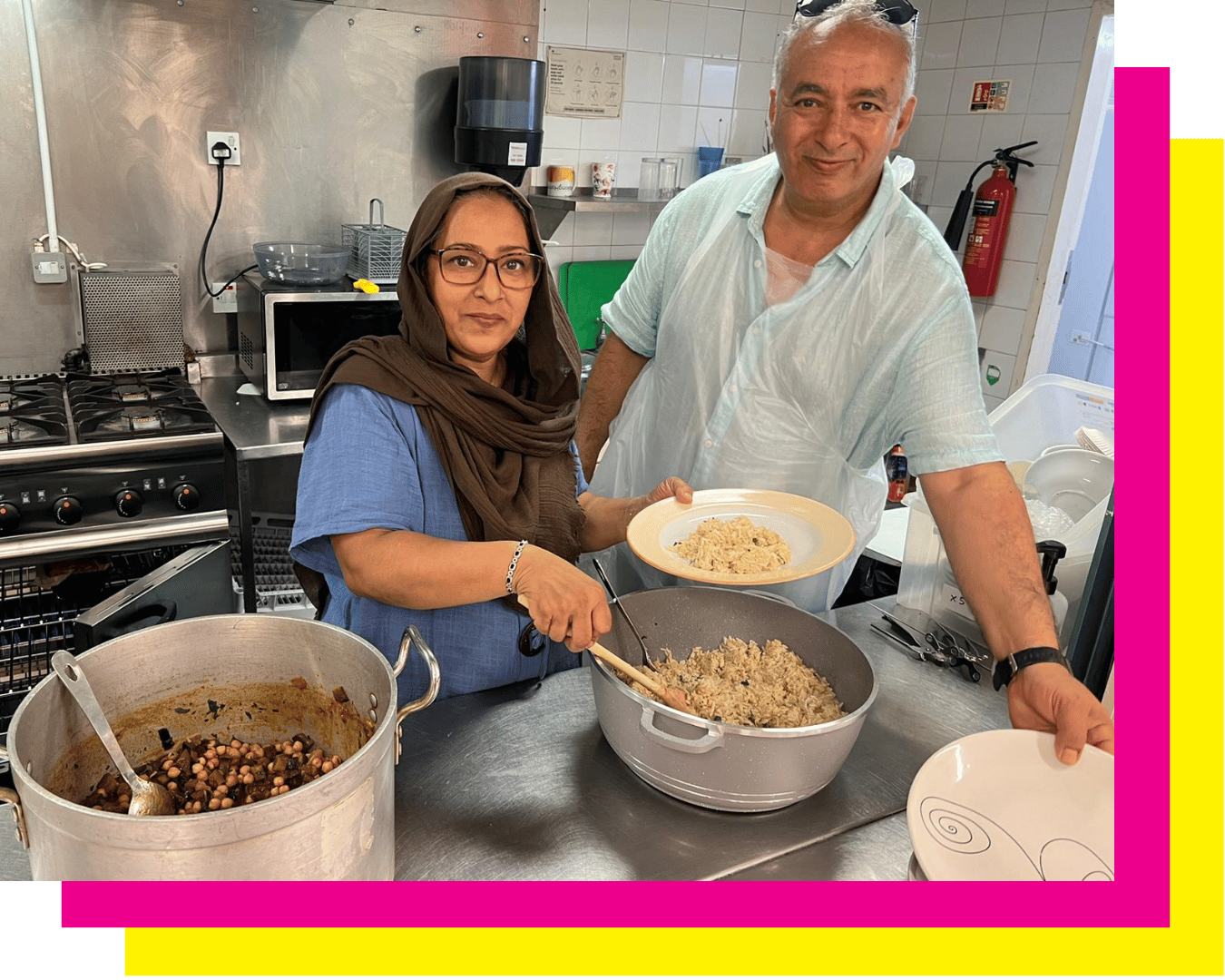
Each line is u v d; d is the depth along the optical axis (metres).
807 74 1.31
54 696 0.89
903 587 1.64
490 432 1.21
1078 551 1.53
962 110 3.55
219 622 1.00
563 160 3.28
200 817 0.67
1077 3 3.13
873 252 1.49
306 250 2.72
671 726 0.99
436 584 1.06
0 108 2.38
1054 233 3.32
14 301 2.53
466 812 1.03
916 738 1.24
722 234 1.61
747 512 1.43
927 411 1.45
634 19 3.24
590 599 1.03
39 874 0.74
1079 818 0.91
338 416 1.16
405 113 2.92
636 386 1.81
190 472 2.23
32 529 2.09
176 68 2.57
